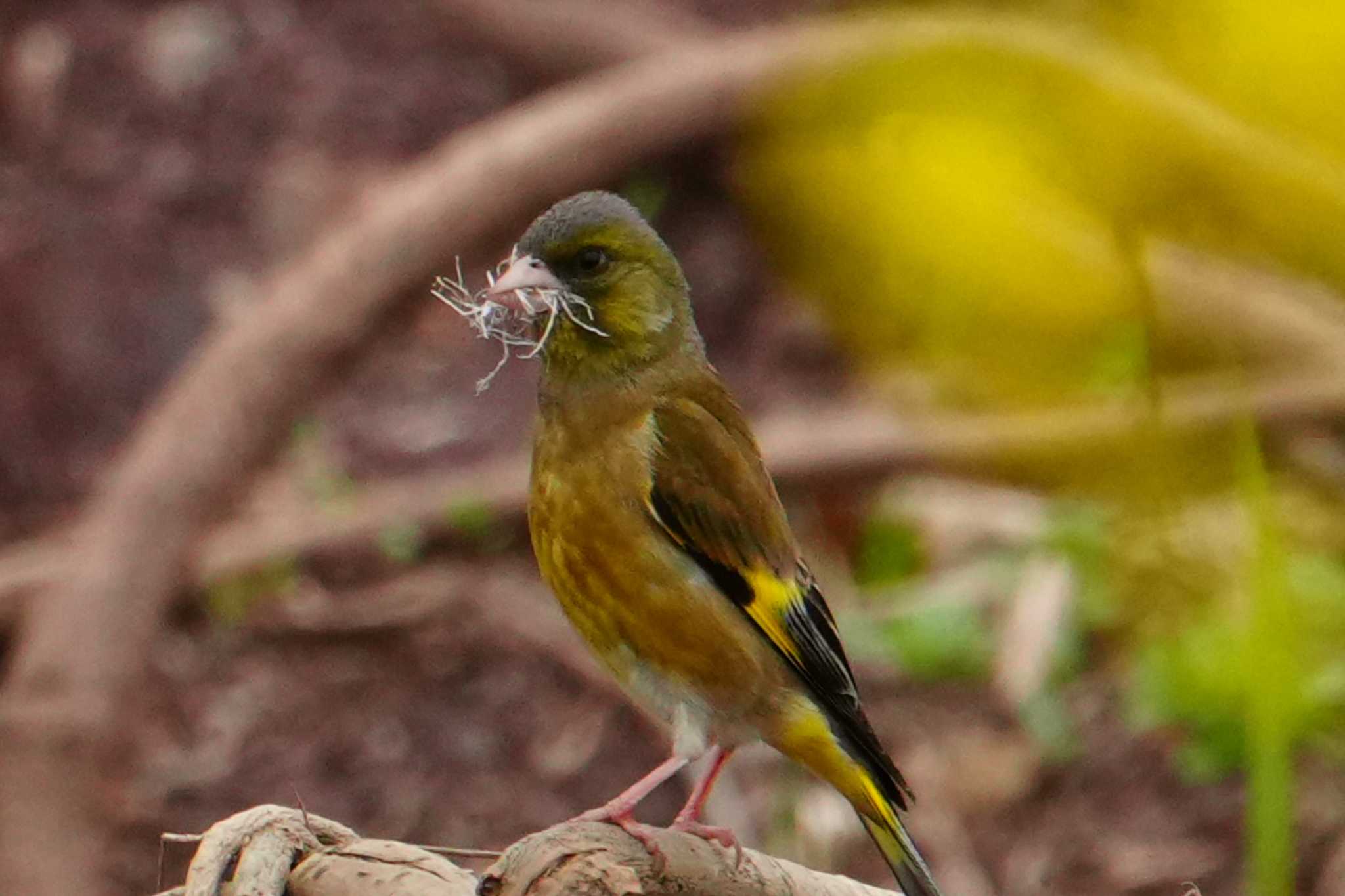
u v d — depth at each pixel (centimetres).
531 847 516
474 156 1472
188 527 1288
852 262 1465
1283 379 1375
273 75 1619
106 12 1659
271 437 1348
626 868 509
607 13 1659
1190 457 1320
